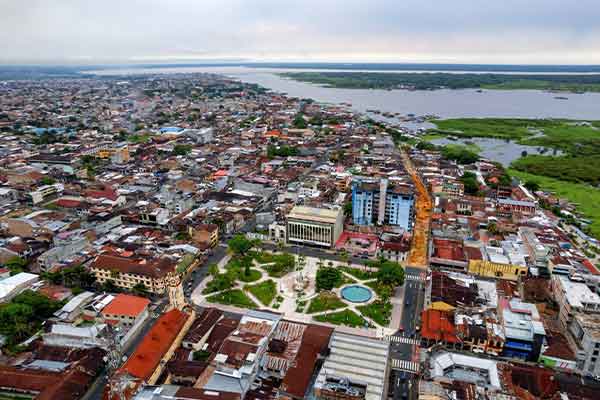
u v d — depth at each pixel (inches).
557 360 7017.7
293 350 7106.3
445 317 7864.2
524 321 7524.6
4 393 6309.1
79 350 7062.0
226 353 6678.2
